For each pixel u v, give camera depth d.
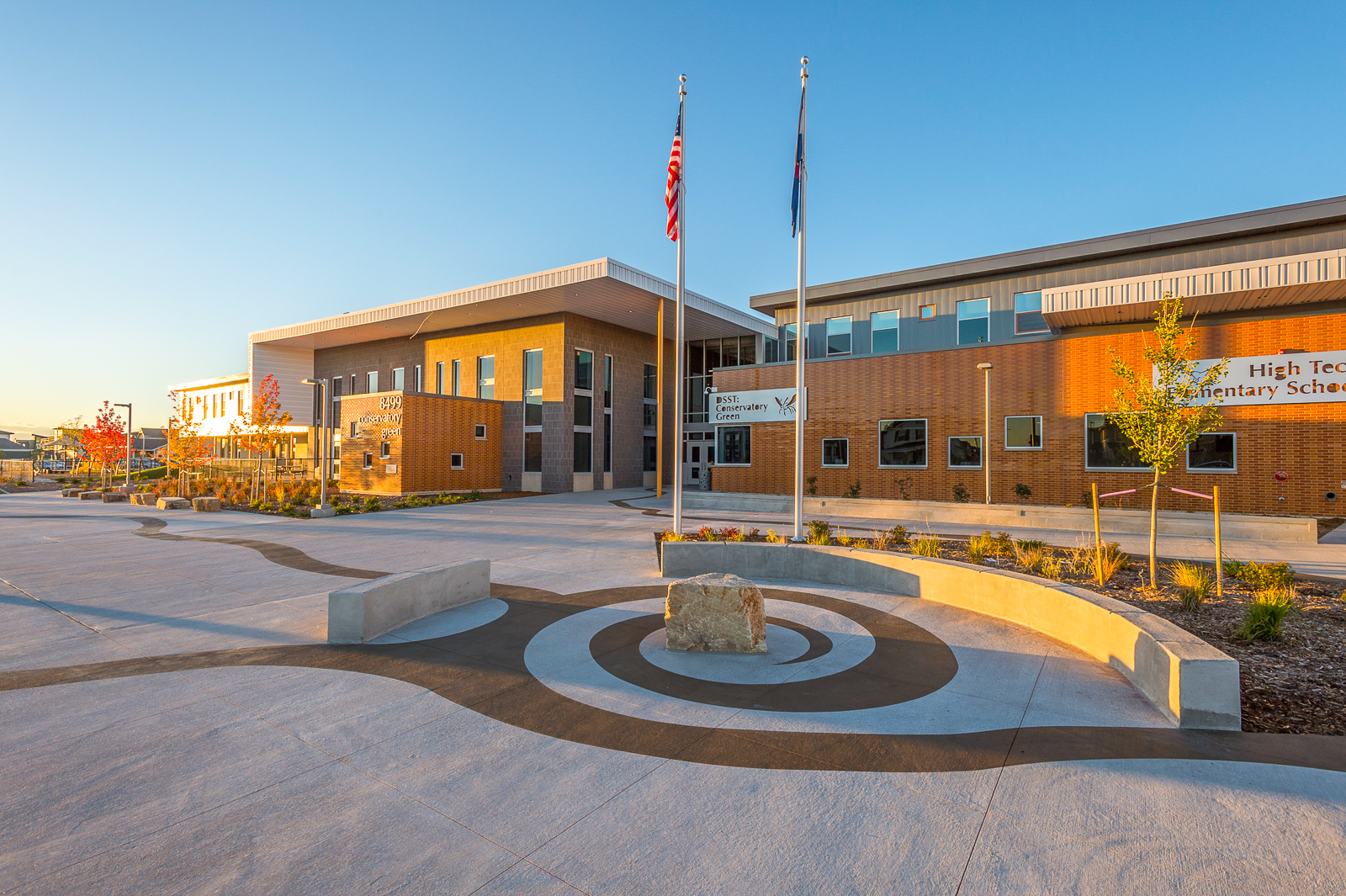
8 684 5.99
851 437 24.83
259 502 26.31
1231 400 18.09
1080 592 7.37
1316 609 7.81
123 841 3.49
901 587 9.87
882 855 3.39
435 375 40.66
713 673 6.32
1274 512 17.47
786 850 3.44
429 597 8.55
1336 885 3.12
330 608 7.34
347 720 5.17
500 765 4.41
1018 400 21.41
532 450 35.69
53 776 4.23
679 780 4.20
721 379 28.06
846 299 30.95
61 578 11.34
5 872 3.21
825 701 5.59
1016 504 20.05
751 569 11.11
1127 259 24.91
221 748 4.66
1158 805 3.85
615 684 6.01
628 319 36.62
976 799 3.95
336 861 3.33
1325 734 4.72
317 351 47.75
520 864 3.31
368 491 32.41
